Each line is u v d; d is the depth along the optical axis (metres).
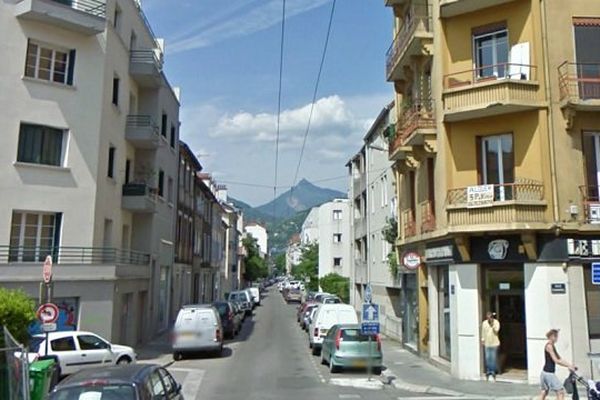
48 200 20.70
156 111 29.34
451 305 17.52
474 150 17.84
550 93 16.69
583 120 16.69
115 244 24.77
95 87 22.39
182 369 19.31
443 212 18.00
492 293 17.09
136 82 28.20
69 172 21.30
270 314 49.44
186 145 37.94
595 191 16.58
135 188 25.88
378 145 34.16
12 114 20.20
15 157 20.11
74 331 18.53
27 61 20.88
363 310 16.58
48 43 21.31
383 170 32.03
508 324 17.16
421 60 20.72
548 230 15.95
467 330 16.84
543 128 16.56
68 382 8.08
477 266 16.95
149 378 8.58
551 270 15.93
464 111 17.31
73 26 21.53
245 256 100.19
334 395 14.27
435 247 19.19
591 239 16.06
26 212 20.45
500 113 17.25
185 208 40.03
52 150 21.20
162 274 32.06
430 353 20.05
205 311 22.45
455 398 13.77
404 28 22.06
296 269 105.88
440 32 18.72
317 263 82.12
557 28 17.00
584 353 15.58
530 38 17.12
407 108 22.00
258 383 16.27
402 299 25.36
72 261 21.00
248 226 154.75
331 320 23.30
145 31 29.98
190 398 14.02
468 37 18.38
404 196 24.56
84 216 21.48
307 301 37.34
